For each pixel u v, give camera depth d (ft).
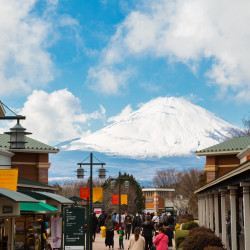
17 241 85.30
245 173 52.70
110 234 99.50
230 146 151.53
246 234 55.06
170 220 111.14
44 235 85.61
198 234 59.77
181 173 502.38
